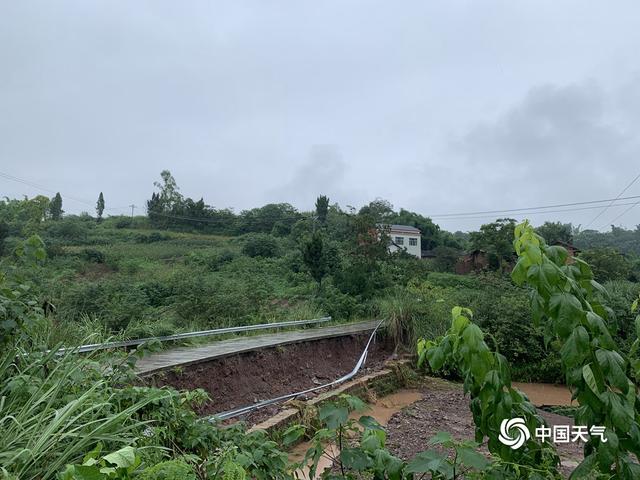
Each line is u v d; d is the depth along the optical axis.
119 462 1.28
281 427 5.57
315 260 18.50
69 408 2.41
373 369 10.45
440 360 1.89
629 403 1.56
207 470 2.46
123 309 9.82
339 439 2.00
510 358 11.16
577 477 1.62
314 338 10.18
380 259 19.52
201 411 6.15
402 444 5.80
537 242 1.79
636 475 1.54
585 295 1.78
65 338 4.70
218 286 13.88
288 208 54.34
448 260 38.47
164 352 7.27
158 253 33.84
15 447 2.32
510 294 12.56
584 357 1.52
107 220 53.09
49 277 12.66
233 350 7.61
